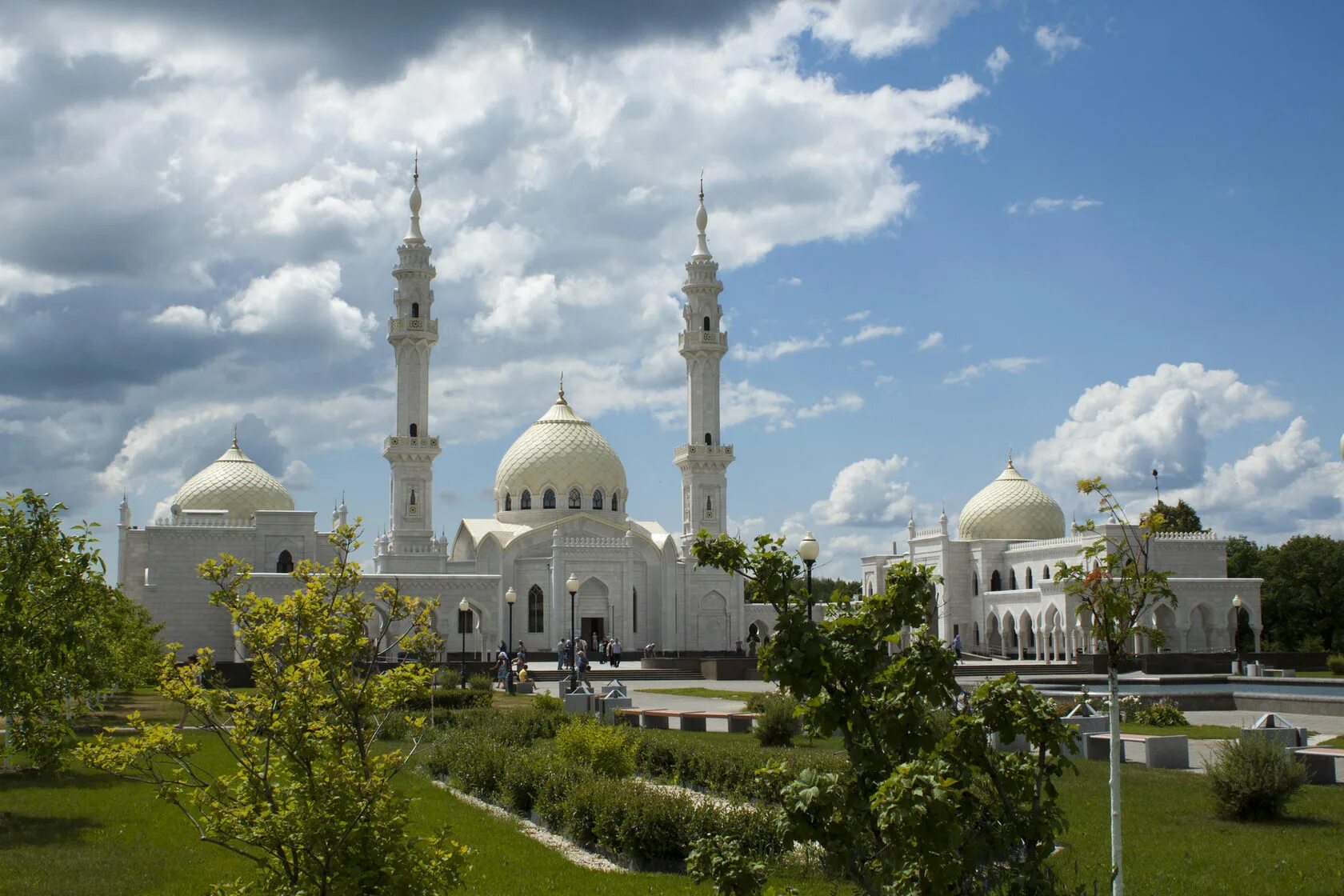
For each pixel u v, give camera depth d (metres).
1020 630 124.25
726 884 14.39
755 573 14.55
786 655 14.10
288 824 16.00
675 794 29.62
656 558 130.12
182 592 108.44
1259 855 24.95
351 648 17.17
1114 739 18.98
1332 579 132.25
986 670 91.75
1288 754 29.52
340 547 18.03
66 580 30.50
